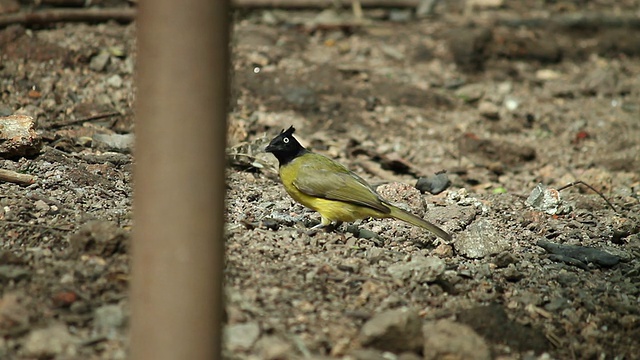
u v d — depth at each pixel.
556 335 9.24
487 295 9.77
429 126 18.09
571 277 10.59
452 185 15.48
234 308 8.55
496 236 11.23
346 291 9.33
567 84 21.16
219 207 6.55
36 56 16.91
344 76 19.66
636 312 9.82
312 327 8.48
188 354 6.60
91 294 8.53
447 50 21.66
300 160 11.55
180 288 6.52
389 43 21.94
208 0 6.29
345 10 23.83
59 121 14.95
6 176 11.43
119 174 12.73
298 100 18.05
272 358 7.86
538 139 18.33
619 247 12.09
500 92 20.33
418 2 24.36
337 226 11.73
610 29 24.25
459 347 8.06
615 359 9.06
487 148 17.23
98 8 20.28
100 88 16.39
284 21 22.55
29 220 10.27
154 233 6.49
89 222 9.77
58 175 12.07
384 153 16.48
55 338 7.62
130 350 6.82
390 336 8.14
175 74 6.31
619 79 21.78
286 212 12.45
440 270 9.66
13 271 8.66
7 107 14.86
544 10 25.94
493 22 23.81
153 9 6.30
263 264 9.81
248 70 18.97
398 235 11.77
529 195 14.62
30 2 19.83
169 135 6.37
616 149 18.02
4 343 7.66
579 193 15.34
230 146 14.82
